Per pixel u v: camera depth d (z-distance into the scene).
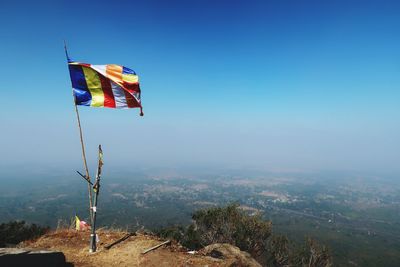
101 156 7.70
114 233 8.93
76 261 6.98
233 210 15.98
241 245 14.52
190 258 7.55
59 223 9.99
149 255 7.42
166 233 14.35
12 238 12.54
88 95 7.86
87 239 8.40
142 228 9.80
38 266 6.11
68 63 7.79
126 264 6.95
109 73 7.89
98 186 7.62
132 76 8.02
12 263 5.86
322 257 17.03
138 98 8.03
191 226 15.48
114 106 7.95
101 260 7.08
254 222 15.34
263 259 15.73
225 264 7.44
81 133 7.69
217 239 14.58
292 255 16.89
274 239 16.84
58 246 7.88
